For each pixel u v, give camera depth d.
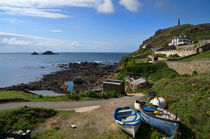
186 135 10.16
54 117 13.34
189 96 14.56
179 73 32.25
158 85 23.14
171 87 18.91
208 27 121.88
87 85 46.22
